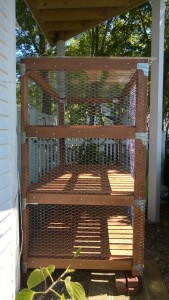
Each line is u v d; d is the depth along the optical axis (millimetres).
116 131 2527
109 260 2576
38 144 3494
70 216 3387
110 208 3576
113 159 4301
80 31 4863
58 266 2609
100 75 2885
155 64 3963
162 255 3172
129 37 8656
